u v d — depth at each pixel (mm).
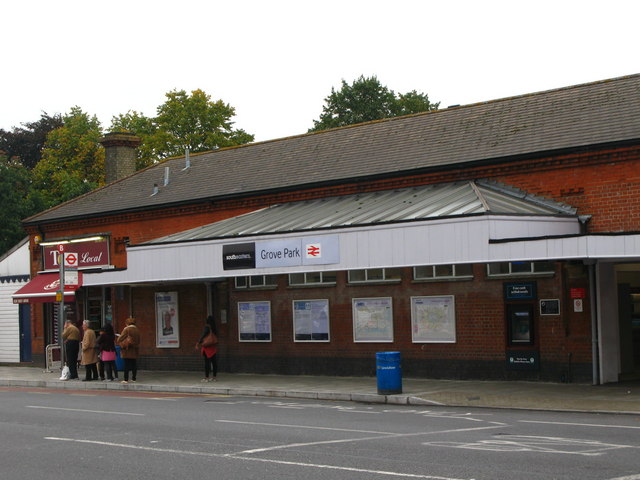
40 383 26578
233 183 29781
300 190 26781
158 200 31344
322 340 25516
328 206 25062
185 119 59625
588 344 20516
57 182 59094
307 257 21641
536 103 25375
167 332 30359
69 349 27109
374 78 65625
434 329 23141
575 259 18625
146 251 25562
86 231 33812
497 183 22578
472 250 19000
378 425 14430
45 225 35188
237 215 28609
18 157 62031
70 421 15938
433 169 23672
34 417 16734
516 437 12516
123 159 39219
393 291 23984
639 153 20016
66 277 28156
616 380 20891
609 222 20469
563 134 22188
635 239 17500
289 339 26359
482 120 25875
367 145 28047
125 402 19984
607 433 12836
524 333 21625
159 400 20500
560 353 20906
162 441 12938
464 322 22594
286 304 26453
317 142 30516
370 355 24422
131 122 63406
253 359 27312
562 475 9430
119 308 32156
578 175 21047
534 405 17062
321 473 9906
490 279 22141
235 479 9727
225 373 27938
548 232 19969
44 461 11406
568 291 20891
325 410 17391
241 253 23156
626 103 22562
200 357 29281
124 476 10156
